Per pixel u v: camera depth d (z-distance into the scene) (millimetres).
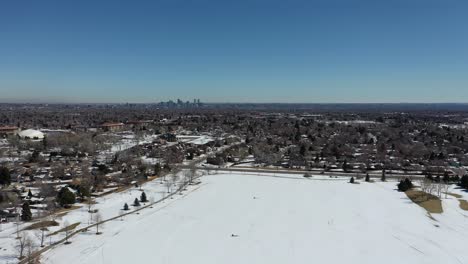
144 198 164875
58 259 105250
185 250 113875
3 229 124688
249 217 146375
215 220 142375
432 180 197000
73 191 171000
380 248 117062
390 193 185375
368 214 150875
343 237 126000
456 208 158125
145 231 129375
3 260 102188
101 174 199125
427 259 109625
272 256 110688
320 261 107812
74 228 129000
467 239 124938
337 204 165250
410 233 129750
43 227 127125
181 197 176125
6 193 159500
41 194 161750
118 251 111812
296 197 177250
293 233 129375
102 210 151000
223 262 106312
